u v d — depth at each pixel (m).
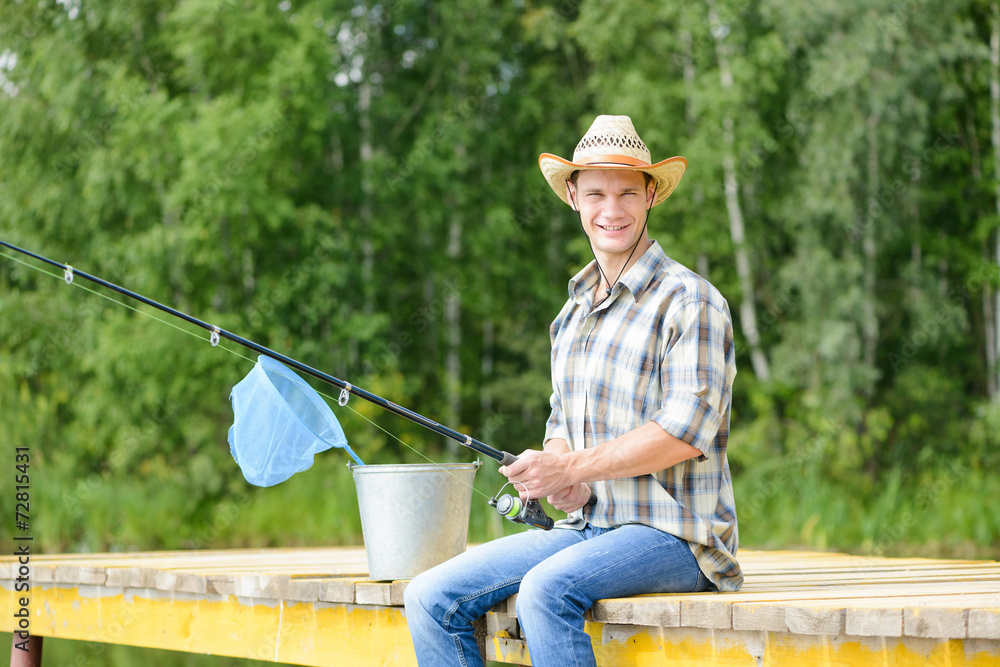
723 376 3.08
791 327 15.42
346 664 3.64
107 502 13.21
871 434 14.84
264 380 3.52
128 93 14.34
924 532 12.41
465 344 18.83
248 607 3.99
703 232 15.51
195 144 13.88
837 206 14.53
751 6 15.72
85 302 15.03
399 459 15.95
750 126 15.02
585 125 16.86
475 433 18.16
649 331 3.14
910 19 14.77
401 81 18.00
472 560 3.14
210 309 14.98
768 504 13.55
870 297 15.42
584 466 3.03
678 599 2.91
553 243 18.50
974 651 2.50
